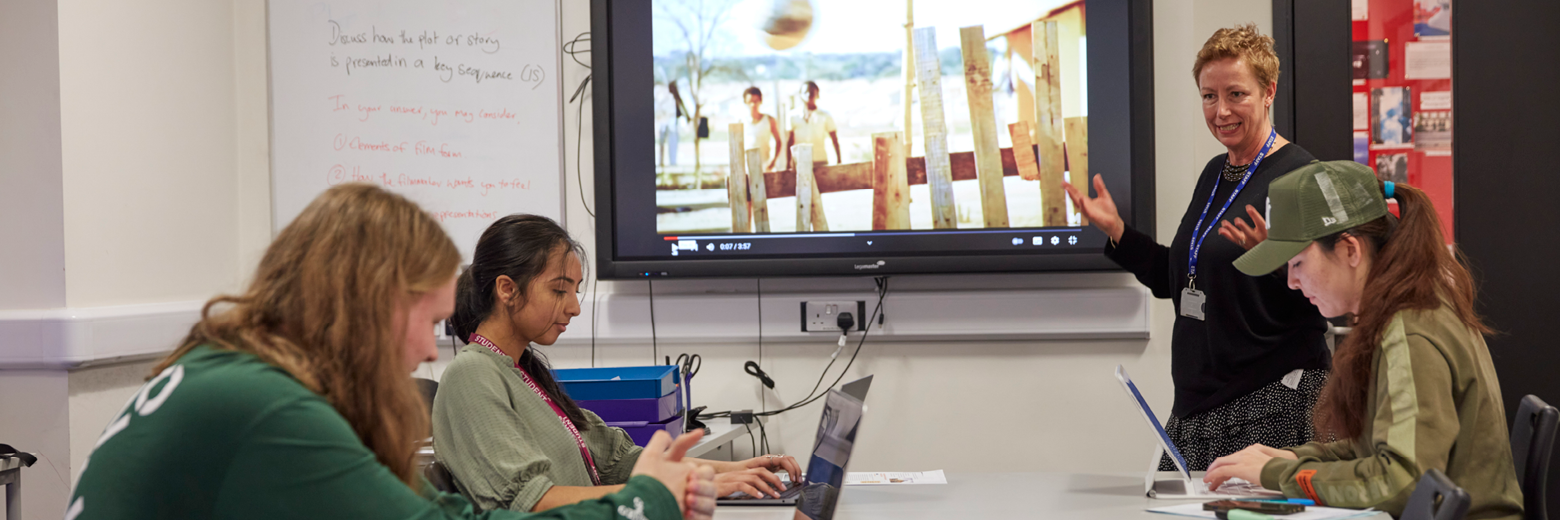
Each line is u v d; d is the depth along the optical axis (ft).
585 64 9.61
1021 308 9.04
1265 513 4.33
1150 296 8.94
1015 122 8.87
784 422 9.46
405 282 3.14
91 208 8.18
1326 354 6.17
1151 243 7.14
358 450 2.93
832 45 9.07
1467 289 4.46
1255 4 8.98
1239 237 5.69
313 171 9.72
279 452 2.81
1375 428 4.24
